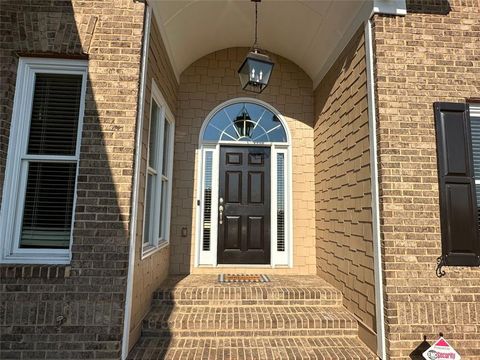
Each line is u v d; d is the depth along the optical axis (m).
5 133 2.93
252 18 4.40
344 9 3.71
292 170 5.11
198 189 4.96
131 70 3.07
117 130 2.97
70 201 3.02
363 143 3.44
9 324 2.69
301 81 5.32
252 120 5.23
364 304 3.29
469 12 3.37
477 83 3.25
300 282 4.32
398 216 3.00
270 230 5.06
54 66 3.11
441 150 3.09
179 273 4.77
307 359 2.92
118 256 2.82
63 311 2.73
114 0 3.16
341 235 3.96
